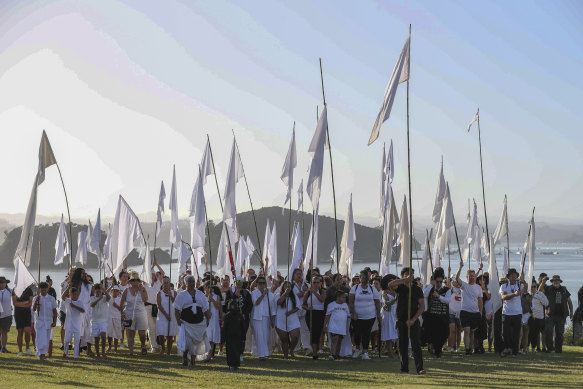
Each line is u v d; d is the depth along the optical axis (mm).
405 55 15539
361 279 19234
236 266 28172
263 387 13422
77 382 14469
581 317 22281
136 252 142750
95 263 156625
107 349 22094
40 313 19016
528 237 22156
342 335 18719
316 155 19281
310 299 19266
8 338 26469
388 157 28609
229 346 16672
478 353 20719
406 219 26203
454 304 21469
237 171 21641
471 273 20172
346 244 25969
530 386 13141
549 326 21438
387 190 28453
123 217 24062
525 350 21062
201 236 20297
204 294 18156
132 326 20188
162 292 20344
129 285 20328
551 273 166875
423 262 25922
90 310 19594
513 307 19422
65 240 32469
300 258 21562
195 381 14492
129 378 15086
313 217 20109
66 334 19359
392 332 19000
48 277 21625
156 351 21391
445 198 26422
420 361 15383
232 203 21078
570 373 15656
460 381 14008
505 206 25359
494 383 13664
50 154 20984
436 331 19438
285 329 19219
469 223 32188
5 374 15844
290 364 17859
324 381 14273
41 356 18984
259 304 18875
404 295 15508
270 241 28203
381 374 15406
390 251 26984
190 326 17484
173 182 29203
